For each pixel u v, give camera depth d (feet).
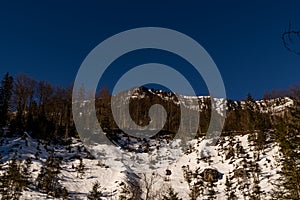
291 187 82.43
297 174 81.56
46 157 175.63
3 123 205.87
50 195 134.62
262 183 149.18
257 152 186.09
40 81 260.62
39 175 142.10
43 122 217.77
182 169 182.91
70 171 167.12
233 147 204.33
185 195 148.15
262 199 128.88
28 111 250.78
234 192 148.15
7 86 217.56
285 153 83.76
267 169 164.55
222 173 176.45
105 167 174.50
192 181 166.20
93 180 159.22
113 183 152.66
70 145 206.39
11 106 240.53
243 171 160.35
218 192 156.15
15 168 131.85
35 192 133.80
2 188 122.93
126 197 94.99
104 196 137.39
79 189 148.87
